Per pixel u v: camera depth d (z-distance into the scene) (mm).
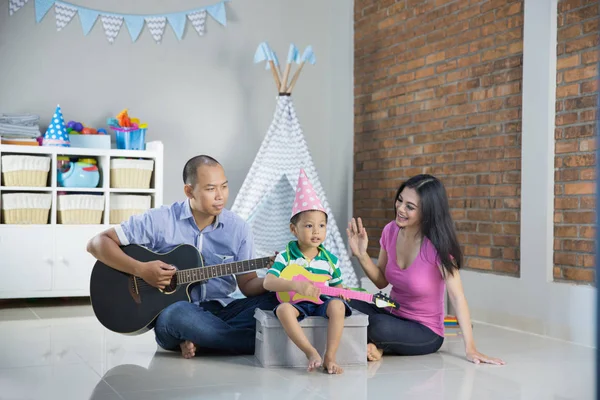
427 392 2172
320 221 2531
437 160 4211
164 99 4859
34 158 4199
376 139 4828
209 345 2615
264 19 5113
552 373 2475
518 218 3576
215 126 4988
